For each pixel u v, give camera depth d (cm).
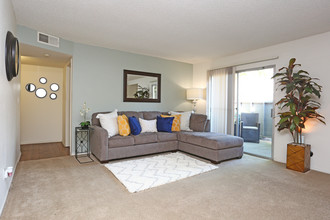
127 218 181
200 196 226
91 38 369
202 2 230
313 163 329
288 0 222
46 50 354
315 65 329
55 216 182
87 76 412
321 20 274
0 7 174
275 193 237
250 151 440
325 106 318
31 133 509
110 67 441
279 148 374
